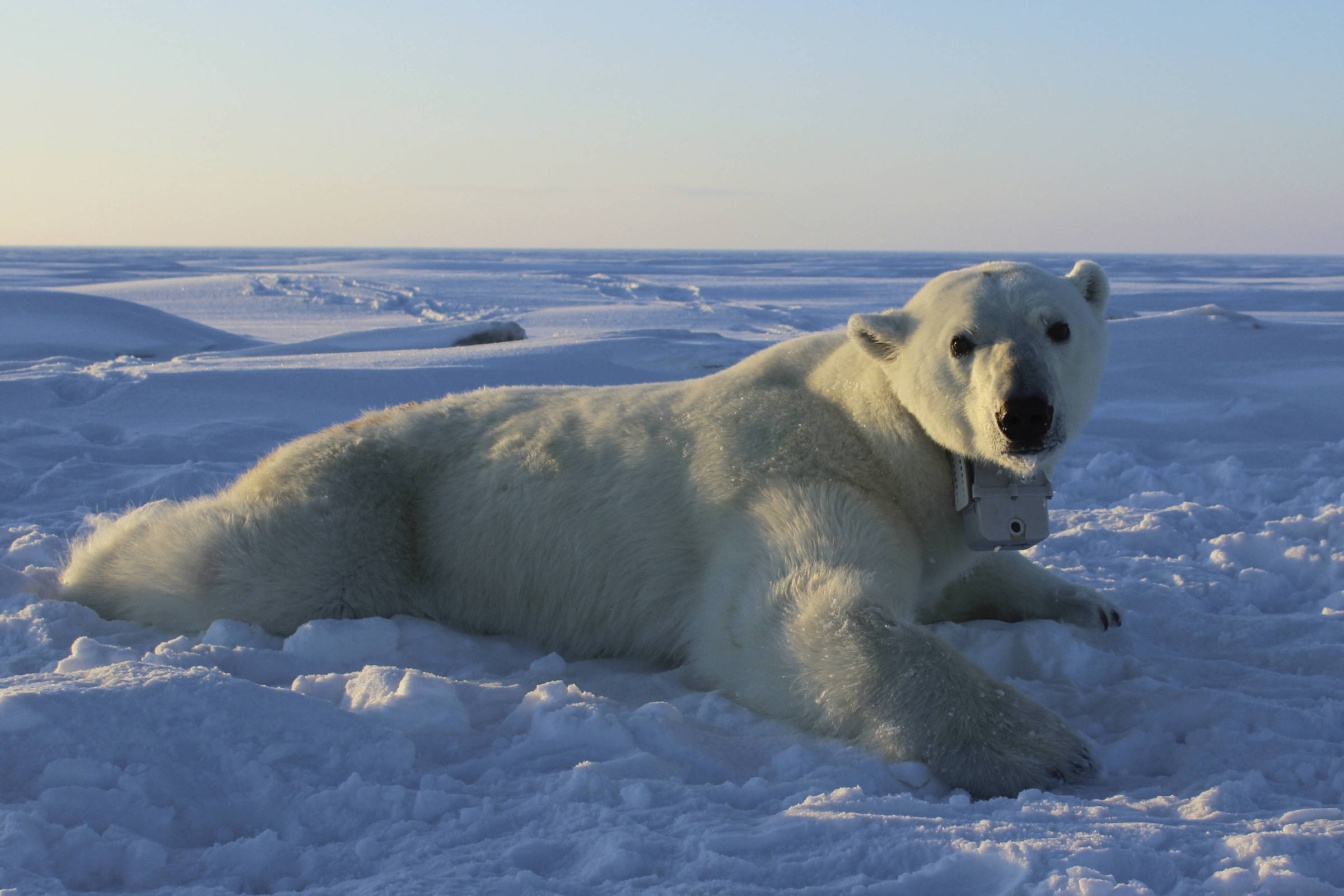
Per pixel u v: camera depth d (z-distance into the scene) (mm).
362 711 2016
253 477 3090
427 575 3016
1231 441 6371
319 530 2840
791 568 2395
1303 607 3252
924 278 55094
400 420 3193
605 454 2855
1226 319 10477
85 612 2828
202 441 5785
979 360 2398
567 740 1953
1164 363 8852
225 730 1761
